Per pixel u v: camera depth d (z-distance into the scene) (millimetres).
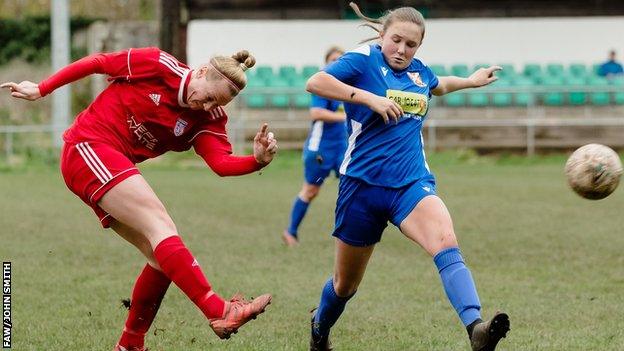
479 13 71688
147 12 96625
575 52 70938
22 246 25906
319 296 19172
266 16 70812
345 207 13156
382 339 15523
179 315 17438
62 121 57688
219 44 69562
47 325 16578
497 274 21719
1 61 83188
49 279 21047
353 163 13078
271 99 62219
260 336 15797
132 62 12891
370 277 21438
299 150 60125
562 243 26375
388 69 13164
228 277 21203
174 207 35406
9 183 45750
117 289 19906
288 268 22562
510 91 61125
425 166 13195
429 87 13594
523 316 17219
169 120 13016
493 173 51250
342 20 70688
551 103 63312
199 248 25625
